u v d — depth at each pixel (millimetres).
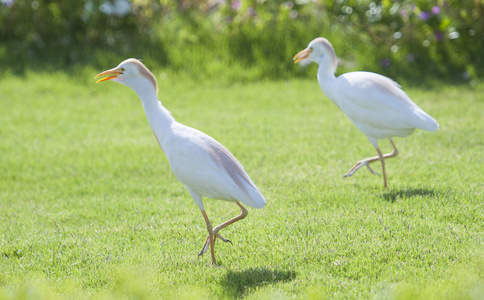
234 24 21203
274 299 6137
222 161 7438
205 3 22406
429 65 19938
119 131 15492
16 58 20984
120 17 21531
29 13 21000
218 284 7074
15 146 14328
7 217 10164
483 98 17047
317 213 9211
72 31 21547
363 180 10875
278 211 9430
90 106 17828
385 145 13234
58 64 20797
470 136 13398
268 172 11719
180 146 7660
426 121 9547
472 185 9898
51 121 16453
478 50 19891
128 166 12680
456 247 7477
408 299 5840
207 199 10523
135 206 10289
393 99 9898
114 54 20656
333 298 6457
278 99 18031
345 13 20188
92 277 7461
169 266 7621
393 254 7457
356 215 8953
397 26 20000
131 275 7094
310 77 20141
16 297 6273
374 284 6668
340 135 14211
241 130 15031
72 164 13023
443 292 6129
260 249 8008
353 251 7633
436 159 11789
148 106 8250
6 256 8516
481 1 18953
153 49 20938
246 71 20234
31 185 11914
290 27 21250
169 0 21859
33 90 19031
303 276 7031
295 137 14195
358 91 10180
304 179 11102
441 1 19281
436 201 9195
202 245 8375
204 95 18594
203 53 20891
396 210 8992
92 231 9195
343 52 20375
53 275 7676
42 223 9797
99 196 11078
